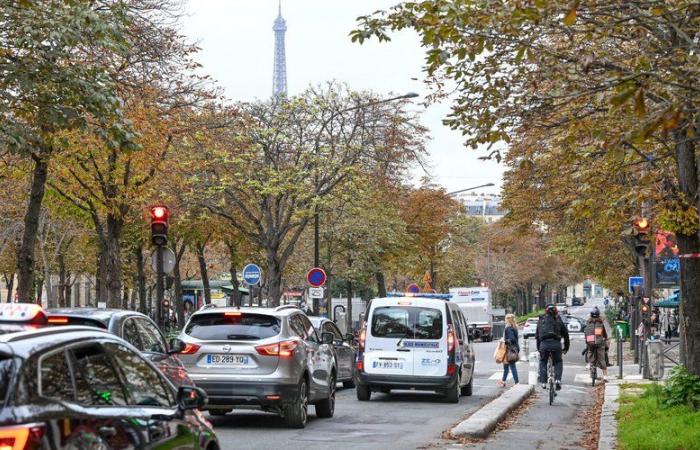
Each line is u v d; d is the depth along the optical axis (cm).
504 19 1340
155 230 2736
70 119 2150
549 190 3547
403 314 2764
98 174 3753
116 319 1526
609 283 7144
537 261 13388
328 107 5191
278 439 1850
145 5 3372
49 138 2411
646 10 1395
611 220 2098
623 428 1884
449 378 2725
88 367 753
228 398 1955
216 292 10756
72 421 674
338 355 3186
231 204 5544
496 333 10581
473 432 1881
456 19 1352
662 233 3119
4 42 2156
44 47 2133
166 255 2777
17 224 5553
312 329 2245
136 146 2234
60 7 2164
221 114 4066
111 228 3925
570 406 2709
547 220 4312
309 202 5119
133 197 3831
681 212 2019
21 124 2192
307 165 5175
